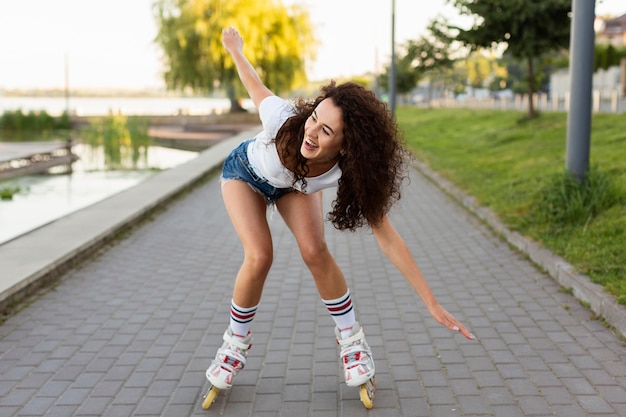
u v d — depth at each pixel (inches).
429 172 530.6
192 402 136.2
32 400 137.4
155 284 228.1
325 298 132.0
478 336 172.1
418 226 331.3
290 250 281.7
